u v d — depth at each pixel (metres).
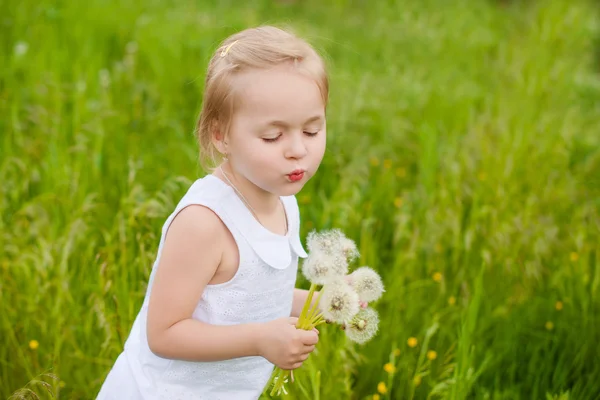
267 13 9.13
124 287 3.04
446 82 6.95
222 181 2.04
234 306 2.04
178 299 1.96
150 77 6.05
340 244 1.98
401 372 3.15
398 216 4.00
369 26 9.10
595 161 5.39
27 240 3.66
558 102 6.39
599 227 4.17
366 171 4.56
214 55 2.05
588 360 3.33
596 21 9.31
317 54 1.99
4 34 6.23
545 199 4.52
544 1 9.02
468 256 3.88
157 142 5.03
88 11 6.94
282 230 2.17
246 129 1.91
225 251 1.99
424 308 3.58
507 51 7.73
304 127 1.93
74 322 3.16
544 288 3.82
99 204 3.82
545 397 3.18
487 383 3.25
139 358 2.12
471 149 4.88
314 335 1.95
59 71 5.53
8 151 4.36
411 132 5.54
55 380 2.69
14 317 3.17
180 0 8.52
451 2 10.24
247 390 2.21
